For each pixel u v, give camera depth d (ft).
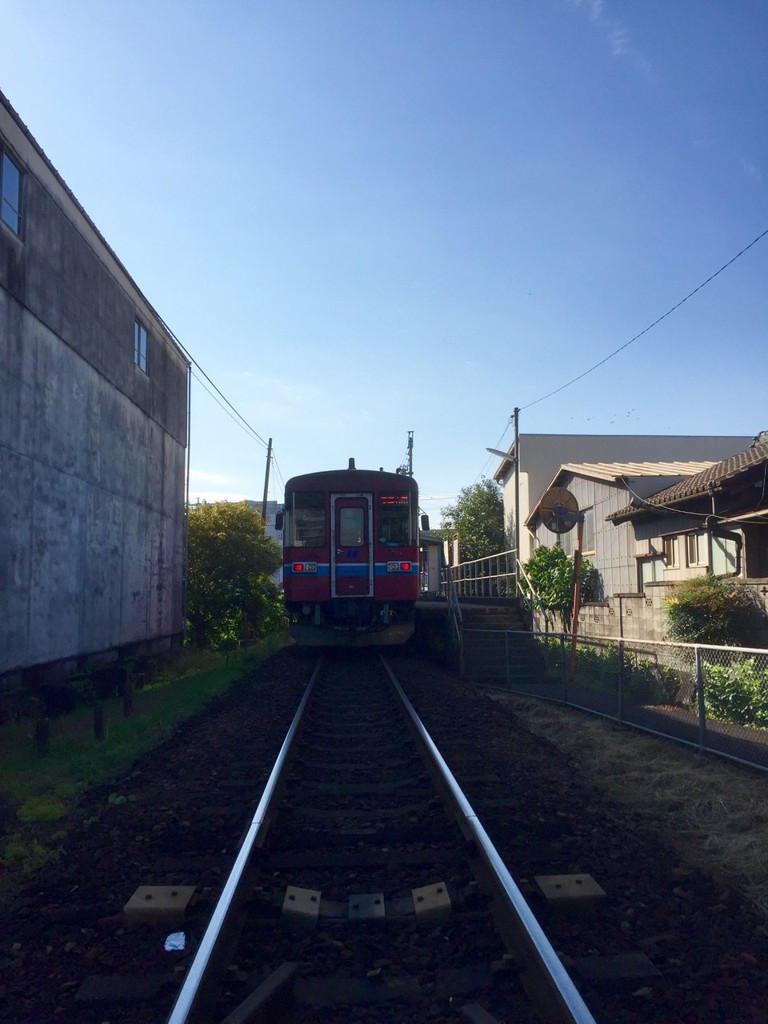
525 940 12.80
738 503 48.26
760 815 20.99
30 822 21.53
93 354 47.44
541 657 51.90
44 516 40.22
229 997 11.94
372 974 12.48
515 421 90.89
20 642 37.37
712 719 31.76
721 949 13.43
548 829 19.53
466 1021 11.14
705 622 39.24
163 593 63.77
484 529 137.08
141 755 29.19
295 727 29.48
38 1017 11.75
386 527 58.39
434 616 63.67
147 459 59.26
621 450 116.67
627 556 64.08
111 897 15.94
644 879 16.48
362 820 20.47
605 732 32.27
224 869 17.16
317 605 58.34
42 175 40.09
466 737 30.60
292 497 58.75
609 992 12.10
